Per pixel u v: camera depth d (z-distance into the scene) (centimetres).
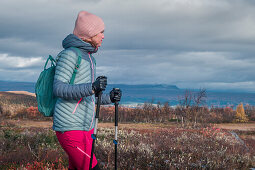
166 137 1140
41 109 243
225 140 1123
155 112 3127
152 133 1463
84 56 245
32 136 1101
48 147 899
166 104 3366
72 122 236
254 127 2659
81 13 247
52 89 245
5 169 584
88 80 247
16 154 739
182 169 625
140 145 841
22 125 2414
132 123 2777
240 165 726
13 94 6462
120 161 659
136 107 3475
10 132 1143
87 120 245
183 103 2831
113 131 1534
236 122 3158
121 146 795
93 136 231
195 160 742
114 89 256
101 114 3084
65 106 235
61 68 233
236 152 858
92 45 253
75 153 241
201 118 2672
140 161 672
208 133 1331
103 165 629
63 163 618
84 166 242
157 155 759
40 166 546
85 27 240
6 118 3042
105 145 831
